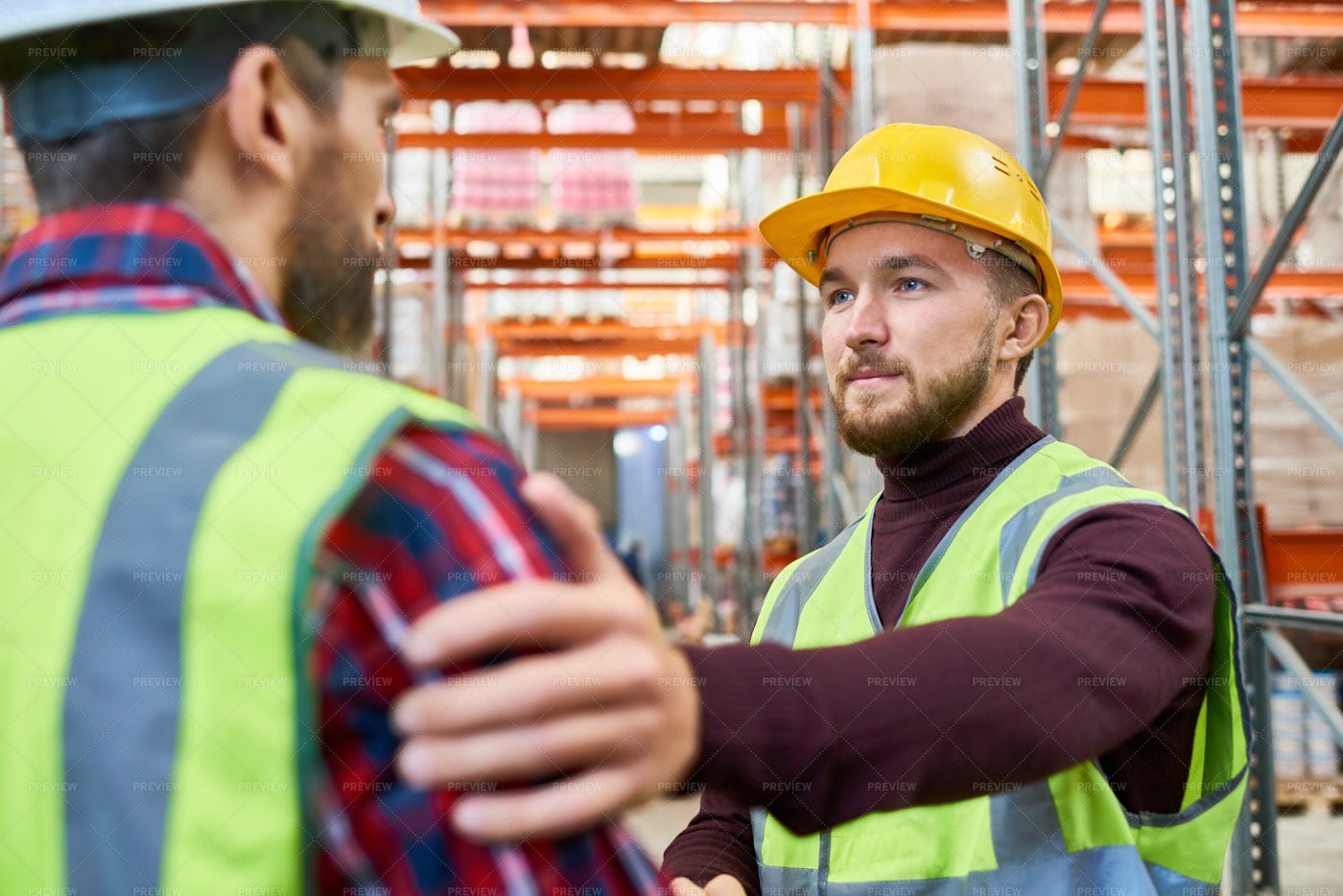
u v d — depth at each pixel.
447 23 6.29
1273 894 3.29
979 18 6.24
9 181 4.29
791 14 6.20
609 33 7.03
